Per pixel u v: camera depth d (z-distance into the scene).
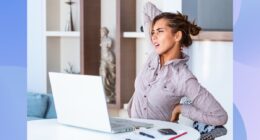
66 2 4.93
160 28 3.41
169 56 3.38
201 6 3.63
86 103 2.33
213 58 3.46
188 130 2.43
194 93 3.29
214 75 3.46
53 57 5.15
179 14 3.41
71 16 4.95
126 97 4.41
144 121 2.74
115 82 4.62
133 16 4.44
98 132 2.35
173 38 3.37
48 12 5.07
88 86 2.26
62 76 2.41
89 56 4.69
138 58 4.48
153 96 3.42
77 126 2.47
